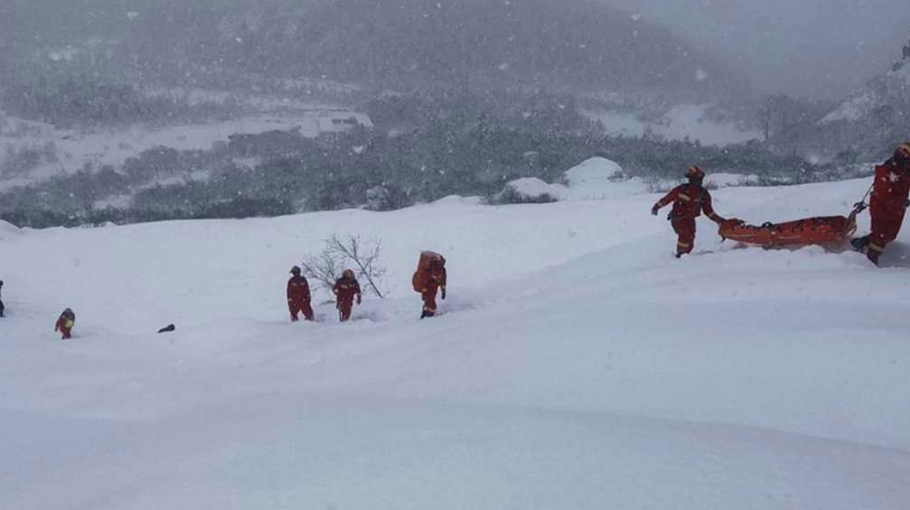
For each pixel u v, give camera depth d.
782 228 11.01
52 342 15.70
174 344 14.30
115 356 13.90
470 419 4.73
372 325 13.33
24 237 45.09
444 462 3.52
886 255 9.74
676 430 4.11
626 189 66.12
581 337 7.22
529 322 8.80
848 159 94.06
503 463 3.44
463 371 7.25
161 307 33.91
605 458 3.43
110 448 6.23
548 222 38.22
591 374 6.19
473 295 14.73
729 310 7.52
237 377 9.90
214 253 39.59
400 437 4.25
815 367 5.27
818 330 5.96
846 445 3.74
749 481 3.01
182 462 4.43
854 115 118.06
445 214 41.53
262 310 32.38
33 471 5.94
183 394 9.21
